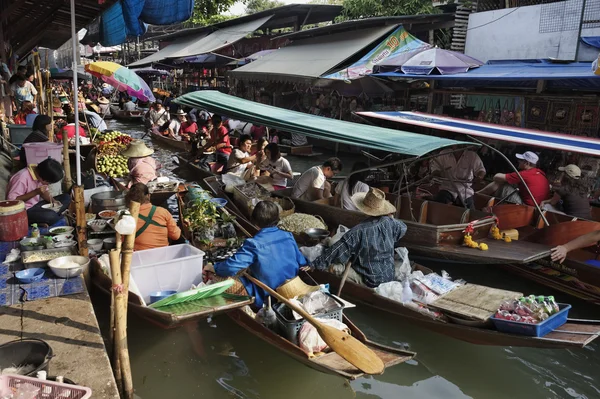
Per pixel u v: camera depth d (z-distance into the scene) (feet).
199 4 63.05
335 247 15.89
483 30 40.29
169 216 16.46
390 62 38.52
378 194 16.42
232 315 15.24
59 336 10.98
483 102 37.11
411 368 14.69
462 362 15.05
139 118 71.92
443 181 25.17
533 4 37.78
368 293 16.17
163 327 13.37
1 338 10.73
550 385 13.87
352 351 12.01
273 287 14.97
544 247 18.66
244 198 24.21
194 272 14.96
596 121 30.01
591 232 17.33
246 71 54.08
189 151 40.83
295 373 14.26
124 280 10.83
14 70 47.01
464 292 15.46
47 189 18.11
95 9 33.35
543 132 23.17
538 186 22.35
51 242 14.92
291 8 61.46
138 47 122.11
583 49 33.09
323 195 24.31
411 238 18.93
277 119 23.56
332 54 46.60
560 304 13.85
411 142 18.76
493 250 18.21
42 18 39.09
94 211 20.01
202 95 29.84
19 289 12.85
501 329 13.42
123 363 10.84
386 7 54.24
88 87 104.42
